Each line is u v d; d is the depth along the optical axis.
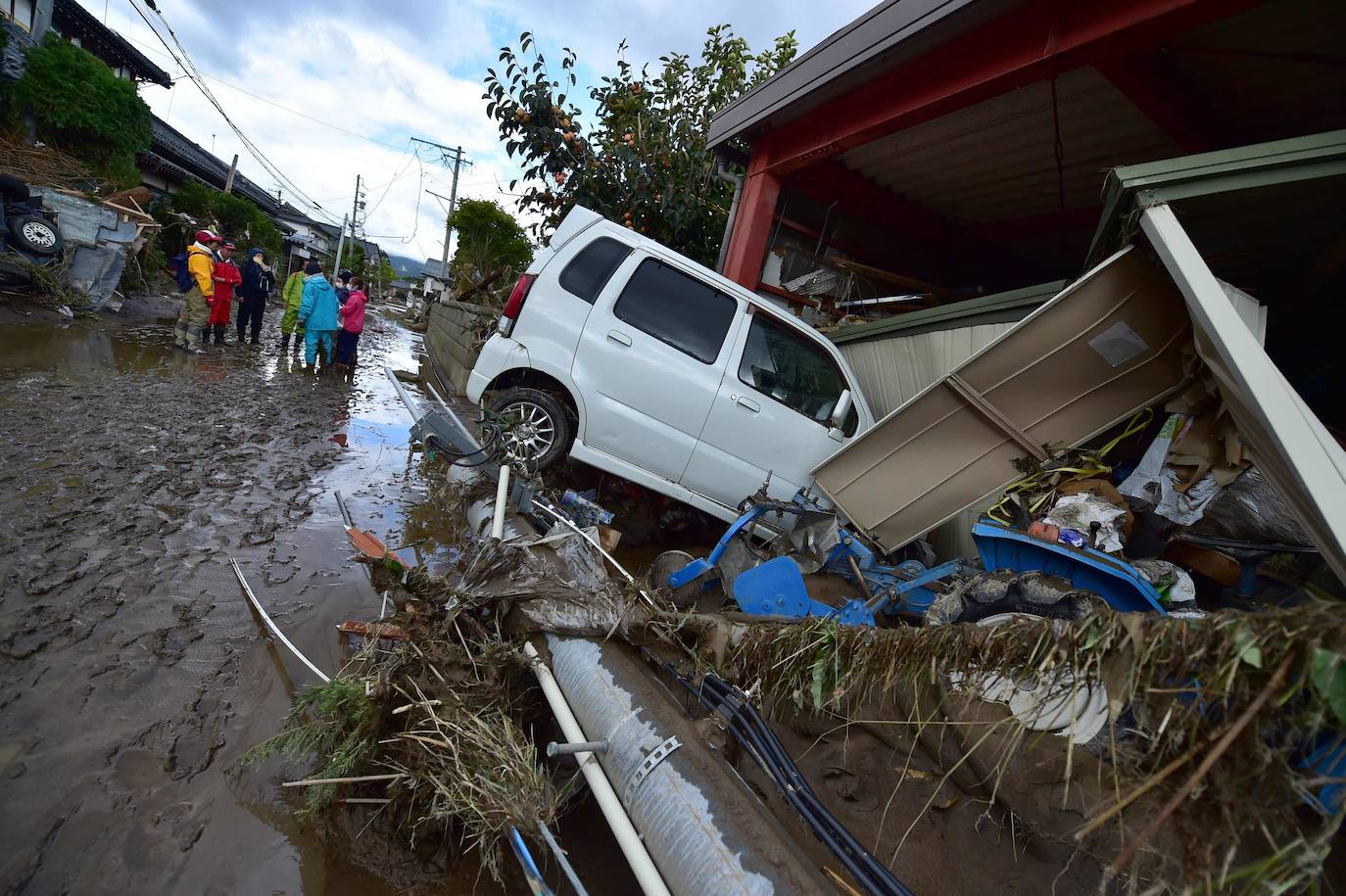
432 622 2.50
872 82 5.80
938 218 8.73
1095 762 2.40
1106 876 1.32
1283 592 3.45
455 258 31.31
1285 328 5.27
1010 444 4.07
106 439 5.12
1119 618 1.53
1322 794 1.20
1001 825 2.33
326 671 2.82
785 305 7.95
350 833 2.10
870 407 5.93
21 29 14.61
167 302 15.52
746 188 7.53
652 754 1.90
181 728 2.38
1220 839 1.25
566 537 3.23
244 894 1.84
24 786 2.02
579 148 8.91
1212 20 3.77
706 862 1.62
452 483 4.86
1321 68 4.41
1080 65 4.45
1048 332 3.71
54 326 9.28
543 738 2.57
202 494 4.44
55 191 10.40
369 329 21.38
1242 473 3.30
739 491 5.19
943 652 1.89
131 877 1.82
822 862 2.00
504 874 2.07
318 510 4.59
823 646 2.17
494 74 8.60
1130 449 3.99
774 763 2.04
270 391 8.16
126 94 15.58
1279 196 3.19
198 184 24.83
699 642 2.54
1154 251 3.36
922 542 5.02
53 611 2.87
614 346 4.99
